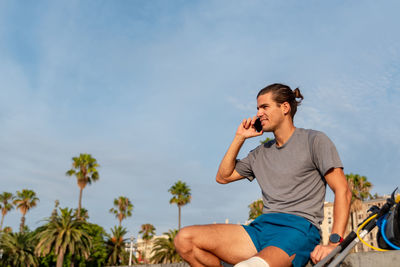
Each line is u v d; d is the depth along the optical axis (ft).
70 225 127.95
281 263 4.93
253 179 7.18
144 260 194.49
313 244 5.48
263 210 6.24
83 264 157.38
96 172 149.07
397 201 5.24
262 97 6.51
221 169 7.25
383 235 5.39
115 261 170.09
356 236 5.07
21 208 175.42
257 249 5.55
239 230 5.76
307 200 5.83
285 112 6.40
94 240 163.12
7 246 138.82
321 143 5.82
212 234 5.59
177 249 5.68
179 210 145.18
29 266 143.23
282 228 5.45
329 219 186.29
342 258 4.99
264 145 6.89
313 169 5.94
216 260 5.72
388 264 5.27
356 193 106.01
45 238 123.65
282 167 6.12
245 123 7.02
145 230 220.64
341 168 5.68
